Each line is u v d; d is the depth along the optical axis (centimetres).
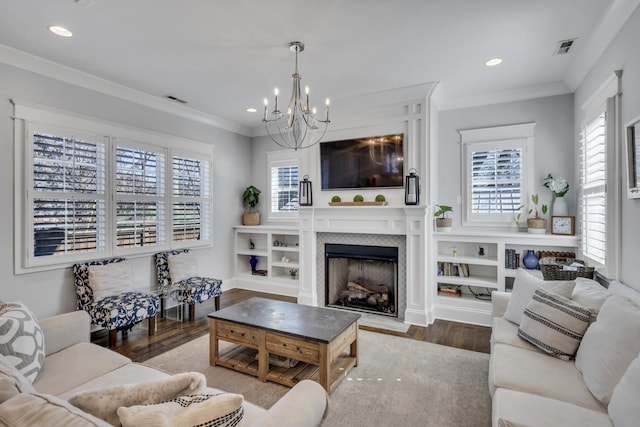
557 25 258
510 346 215
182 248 464
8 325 166
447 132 440
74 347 209
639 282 220
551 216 372
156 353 308
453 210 437
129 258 397
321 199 464
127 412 96
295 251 525
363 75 354
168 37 276
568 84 368
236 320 271
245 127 577
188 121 477
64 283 336
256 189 570
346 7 235
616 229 251
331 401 232
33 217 314
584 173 333
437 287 419
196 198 487
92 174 360
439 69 340
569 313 200
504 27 261
